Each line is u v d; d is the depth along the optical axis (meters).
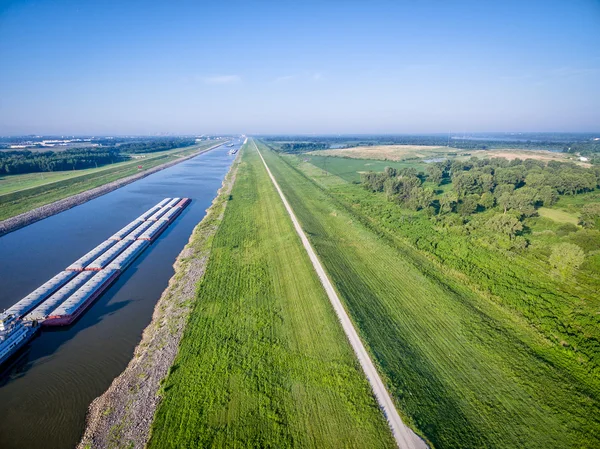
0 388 23.84
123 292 37.06
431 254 42.66
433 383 21.78
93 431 19.88
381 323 28.19
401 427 18.61
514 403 20.27
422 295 32.59
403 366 23.17
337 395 21.03
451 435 18.19
